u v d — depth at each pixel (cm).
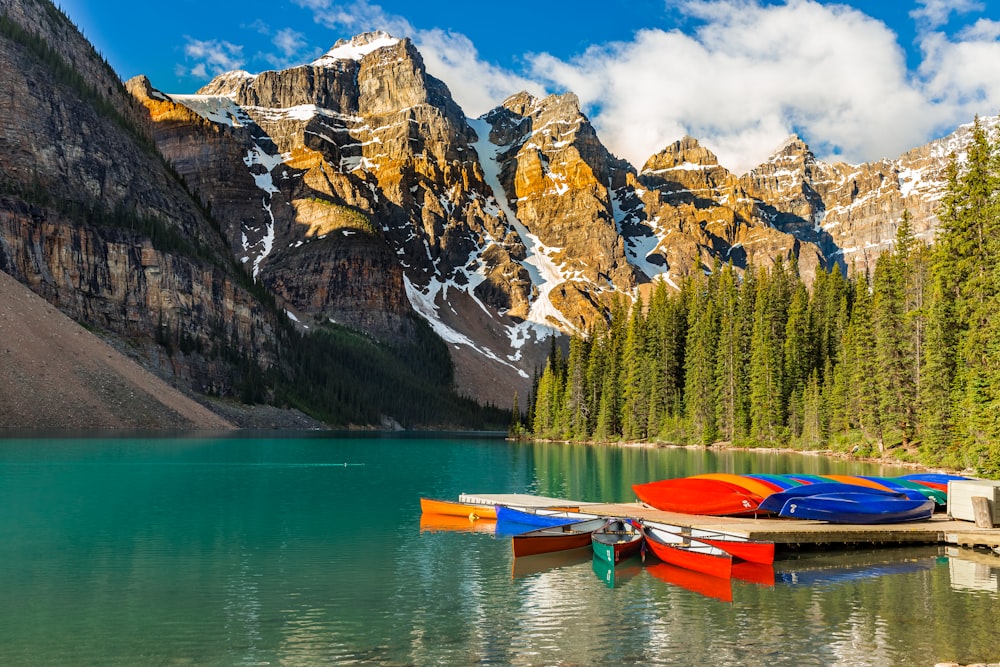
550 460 10094
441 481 7031
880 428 9475
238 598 2716
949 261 7588
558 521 4053
